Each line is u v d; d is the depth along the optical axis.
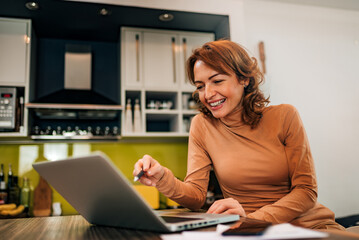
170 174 0.96
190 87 2.85
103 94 3.03
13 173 2.66
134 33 2.82
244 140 1.13
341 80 3.50
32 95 2.68
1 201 2.38
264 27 3.33
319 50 3.48
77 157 0.56
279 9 3.42
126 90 2.72
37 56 2.92
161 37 2.88
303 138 1.07
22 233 0.65
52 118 2.78
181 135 2.74
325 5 3.54
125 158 2.95
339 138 3.38
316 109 3.35
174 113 2.77
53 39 3.00
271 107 1.16
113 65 3.10
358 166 3.38
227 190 1.18
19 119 2.50
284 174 1.08
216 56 1.04
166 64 2.84
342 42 3.58
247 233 0.49
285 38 3.38
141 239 0.54
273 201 1.08
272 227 0.54
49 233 0.65
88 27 2.81
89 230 0.68
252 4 3.33
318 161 3.26
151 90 2.76
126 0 2.50
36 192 2.56
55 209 2.55
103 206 0.66
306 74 3.38
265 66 3.24
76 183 0.64
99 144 2.91
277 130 1.10
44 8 2.47
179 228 0.58
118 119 2.96
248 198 1.12
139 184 2.77
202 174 1.17
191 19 2.78
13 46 2.54
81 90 2.84
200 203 1.07
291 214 0.90
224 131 1.17
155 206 2.63
